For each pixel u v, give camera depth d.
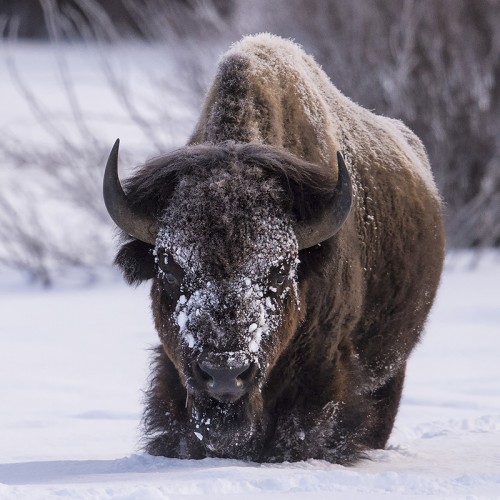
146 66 83.94
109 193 19.34
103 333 44.56
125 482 17.33
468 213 61.09
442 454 22.58
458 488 16.91
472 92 61.69
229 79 21.95
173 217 18.95
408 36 60.69
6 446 24.62
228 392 18.08
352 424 21.58
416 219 25.34
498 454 22.47
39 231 65.00
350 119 25.09
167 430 20.95
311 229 19.58
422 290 25.48
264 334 18.84
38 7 123.44
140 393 32.84
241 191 18.78
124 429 27.11
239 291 18.38
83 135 69.31
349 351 22.34
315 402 21.09
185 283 18.67
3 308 52.66
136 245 20.09
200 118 22.62
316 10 64.12
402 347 25.05
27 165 71.31
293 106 22.48
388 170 24.95
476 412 30.00
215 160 19.17
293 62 23.55
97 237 66.25
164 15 72.88
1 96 104.06
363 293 23.36
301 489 16.56
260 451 20.64
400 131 28.52
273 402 20.92
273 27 65.94
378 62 61.62
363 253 23.47
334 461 21.05
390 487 16.83
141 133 86.31
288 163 19.58
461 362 37.72
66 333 44.59
